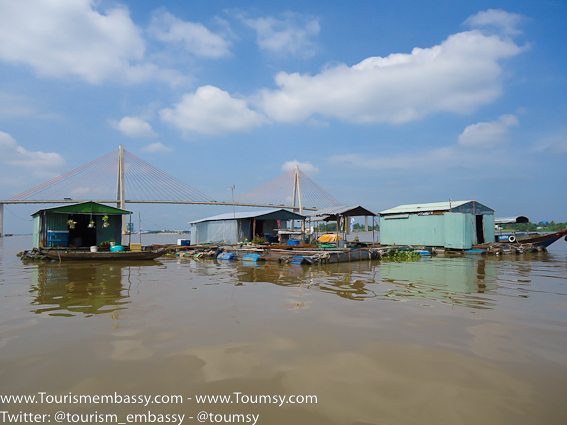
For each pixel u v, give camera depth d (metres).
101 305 7.71
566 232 24.31
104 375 4.20
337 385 3.98
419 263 16.66
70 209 20.69
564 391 3.84
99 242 21.73
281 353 4.88
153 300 8.25
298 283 10.73
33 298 8.49
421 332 5.79
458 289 9.63
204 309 7.34
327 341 5.36
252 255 18.42
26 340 5.39
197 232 32.75
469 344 5.24
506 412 3.43
